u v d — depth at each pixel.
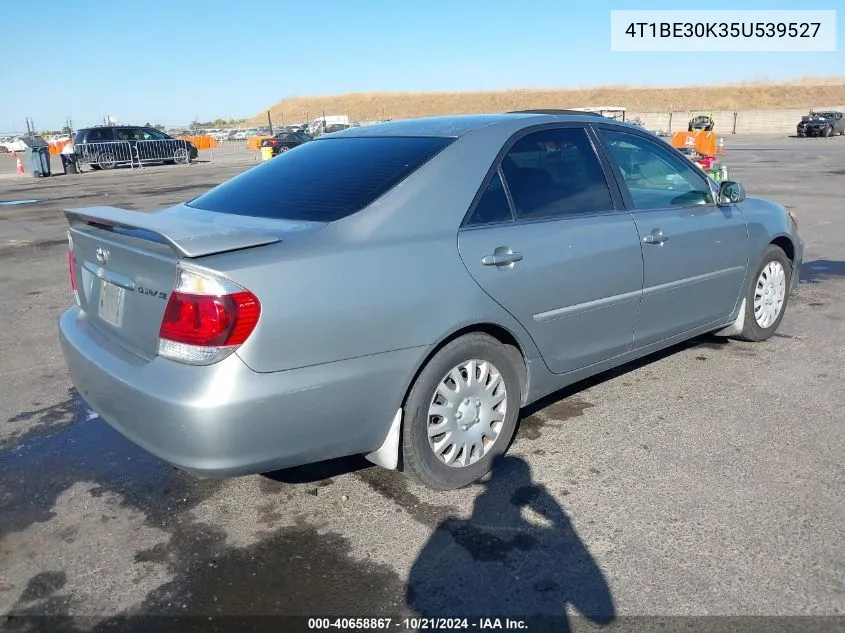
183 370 2.65
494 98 93.88
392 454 3.15
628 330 4.06
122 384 2.78
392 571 2.81
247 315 2.60
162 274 2.75
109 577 2.82
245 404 2.61
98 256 3.18
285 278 2.70
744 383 4.59
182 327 2.63
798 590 2.62
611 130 4.11
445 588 2.70
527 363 3.56
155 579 2.80
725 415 4.11
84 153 26.98
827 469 3.48
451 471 3.33
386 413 3.03
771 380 4.62
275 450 2.75
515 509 3.21
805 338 5.46
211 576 2.81
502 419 3.49
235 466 2.68
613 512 3.15
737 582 2.68
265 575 2.81
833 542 2.90
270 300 2.65
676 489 3.33
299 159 3.82
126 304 2.97
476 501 3.28
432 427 3.25
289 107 107.75
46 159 25.02
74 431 4.14
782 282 5.34
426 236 3.11
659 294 4.18
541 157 3.70
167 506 3.33
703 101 82.31
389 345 2.95
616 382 4.64
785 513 3.11
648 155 4.29
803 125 39.69
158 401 2.63
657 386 4.56
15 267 8.95
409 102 98.00
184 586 2.76
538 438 3.88
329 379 2.80
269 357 2.66
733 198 4.60
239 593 2.71
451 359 3.20
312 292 2.75
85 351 3.10
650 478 3.43
